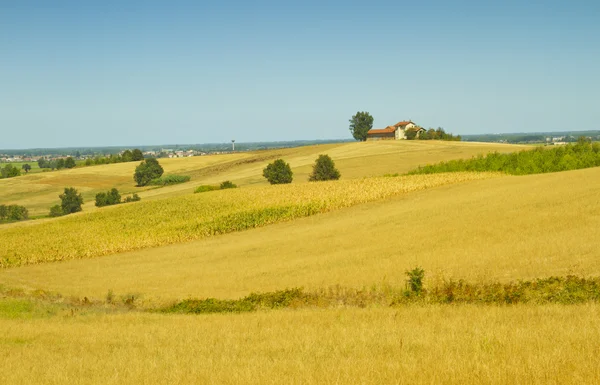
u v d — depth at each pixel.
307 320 20.91
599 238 32.69
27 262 59.09
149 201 95.81
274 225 68.06
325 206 72.06
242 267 43.88
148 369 13.54
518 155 110.00
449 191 73.69
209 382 11.38
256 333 18.73
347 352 13.81
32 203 143.25
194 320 23.64
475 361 10.94
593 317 16.28
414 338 14.95
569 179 66.31
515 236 37.72
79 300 34.41
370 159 141.50
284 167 119.56
